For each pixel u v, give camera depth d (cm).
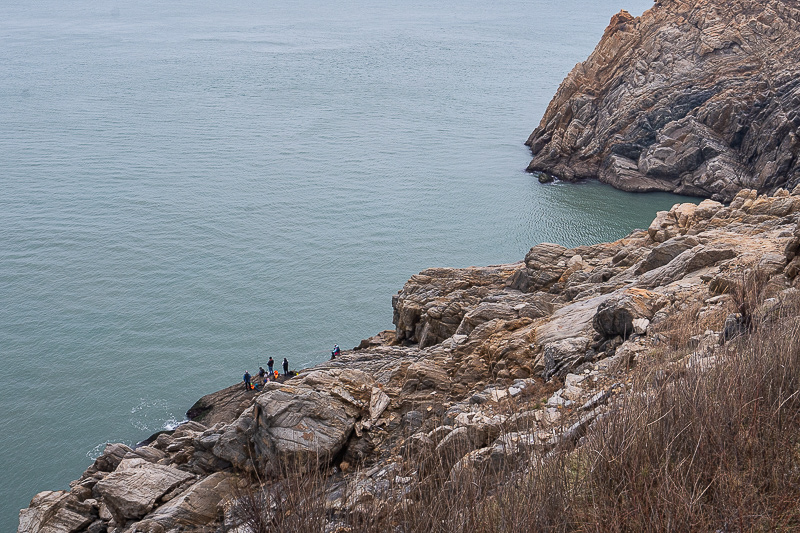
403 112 19300
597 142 12631
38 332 7619
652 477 928
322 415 1822
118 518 1778
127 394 6309
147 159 15000
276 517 1073
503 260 9594
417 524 988
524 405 1628
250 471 1795
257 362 7006
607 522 886
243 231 10862
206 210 11844
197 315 8050
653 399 1106
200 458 1916
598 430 1072
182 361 6969
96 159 14962
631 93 12475
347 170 14012
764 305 1600
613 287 2820
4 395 6288
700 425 990
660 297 2120
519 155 14562
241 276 9200
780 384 1094
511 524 925
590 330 2241
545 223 10788
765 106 11144
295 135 16950
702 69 12050
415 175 13512
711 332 1588
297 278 9119
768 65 11438
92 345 7306
